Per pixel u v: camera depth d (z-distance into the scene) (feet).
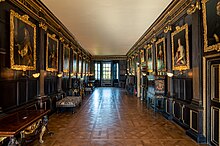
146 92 37.22
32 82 20.31
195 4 16.29
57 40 28.19
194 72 16.71
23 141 12.67
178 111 21.21
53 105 27.14
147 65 35.86
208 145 14.96
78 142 15.61
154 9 22.39
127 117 24.90
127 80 68.28
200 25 15.94
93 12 23.24
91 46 53.72
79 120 23.24
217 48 13.28
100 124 21.35
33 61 19.52
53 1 19.62
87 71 70.33
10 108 15.40
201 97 15.90
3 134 10.54
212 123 14.67
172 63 22.22
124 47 55.98
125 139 16.38
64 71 32.91
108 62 89.10
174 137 16.94
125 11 23.02
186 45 18.26
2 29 14.26
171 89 23.49
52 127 20.08
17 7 16.66
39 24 21.59
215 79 14.34
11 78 15.74
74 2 19.94
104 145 14.94
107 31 33.94
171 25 23.02
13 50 15.35
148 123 21.86
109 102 38.50
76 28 31.60
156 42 29.09
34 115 14.60
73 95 37.93
